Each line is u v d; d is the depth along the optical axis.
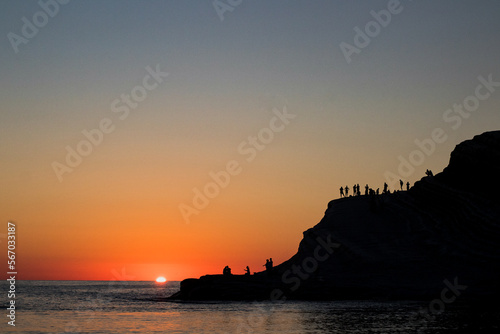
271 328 60.38
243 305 90.00
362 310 74.38
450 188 103.00
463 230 94.12
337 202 124.38
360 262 97.56
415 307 76.12
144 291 197.75
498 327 56.00
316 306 81.12
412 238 100.69
